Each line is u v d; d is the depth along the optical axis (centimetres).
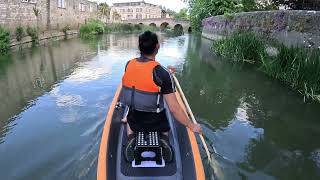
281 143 480
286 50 856
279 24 1090
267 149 460
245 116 588
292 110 620
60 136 493
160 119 326
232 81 862
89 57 1325
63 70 1005
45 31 2305
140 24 5444
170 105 306
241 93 738
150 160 321
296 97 703
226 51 1293
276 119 573
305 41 922
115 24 4312
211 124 544
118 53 1488
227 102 669
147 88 306
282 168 411
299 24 964
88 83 816
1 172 393
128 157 329
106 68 1045
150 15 9081
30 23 2047
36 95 712
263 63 977
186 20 5184
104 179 294
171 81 303
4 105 646
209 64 1156
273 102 668
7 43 1428
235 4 2155
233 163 418
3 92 744
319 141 489
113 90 745
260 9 1753
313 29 899
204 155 431
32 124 542
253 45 1151
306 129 532
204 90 767
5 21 1678
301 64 748
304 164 422
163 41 2344
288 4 1573
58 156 430
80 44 1948
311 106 643
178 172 332
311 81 696
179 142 390
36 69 1023
